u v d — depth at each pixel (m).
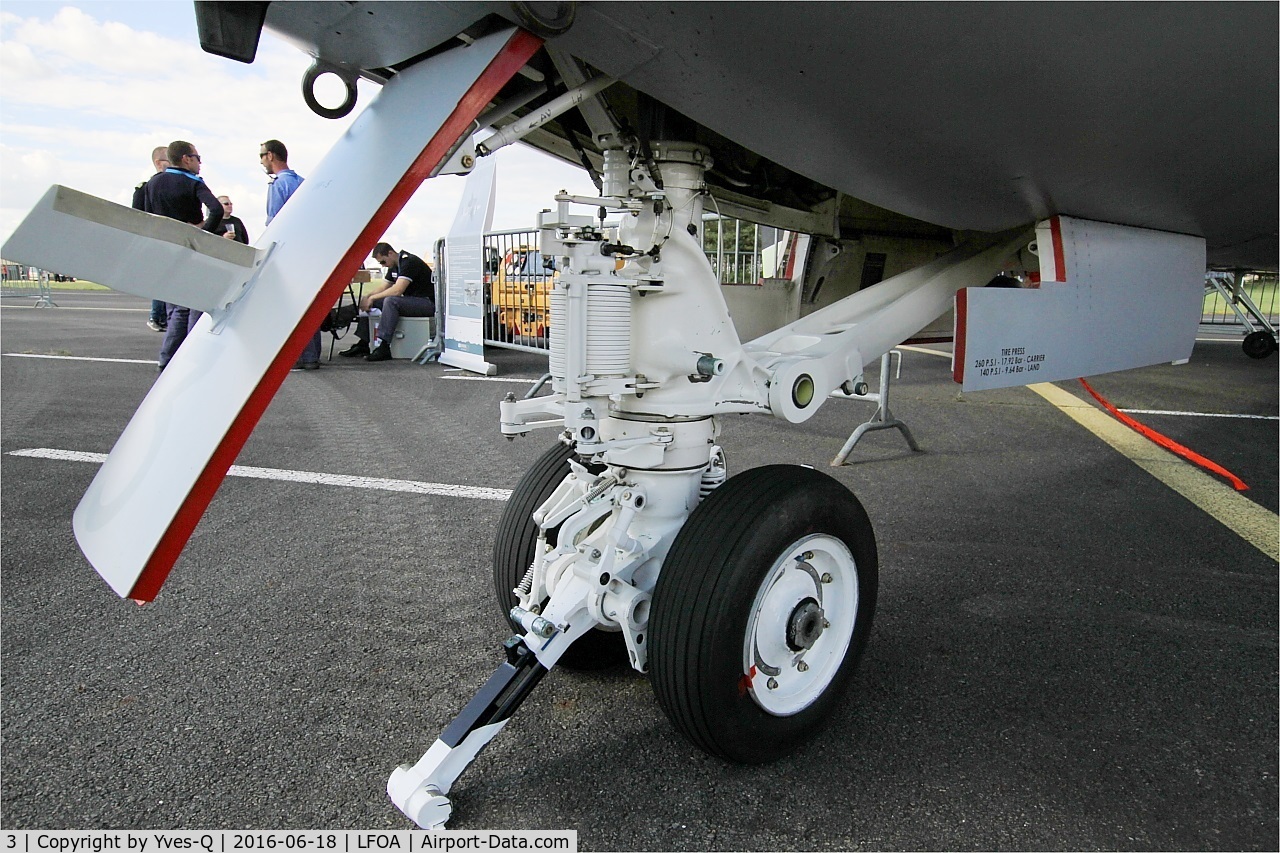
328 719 1.96
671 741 1.88
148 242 1.32
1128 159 2.26
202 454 1.33
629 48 1.59
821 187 3.15
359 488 3.93
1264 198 2.83
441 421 5.52
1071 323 2.64
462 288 7.88
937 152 2.13
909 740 1.88
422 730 1.91
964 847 1.52
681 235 1.81
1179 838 1.54
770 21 1.49
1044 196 2.49
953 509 3.62
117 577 1.34
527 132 1.68
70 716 1.96
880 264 3.68
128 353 9.28
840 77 1.71
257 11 1.41
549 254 1.65
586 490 1.96
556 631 1.76
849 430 5.34
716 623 1.60
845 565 1.92
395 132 1.48
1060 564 2.96
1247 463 4.44
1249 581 2.79
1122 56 1.71
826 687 1.87
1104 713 1.98
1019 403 6.38
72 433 5.05
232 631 2.42
